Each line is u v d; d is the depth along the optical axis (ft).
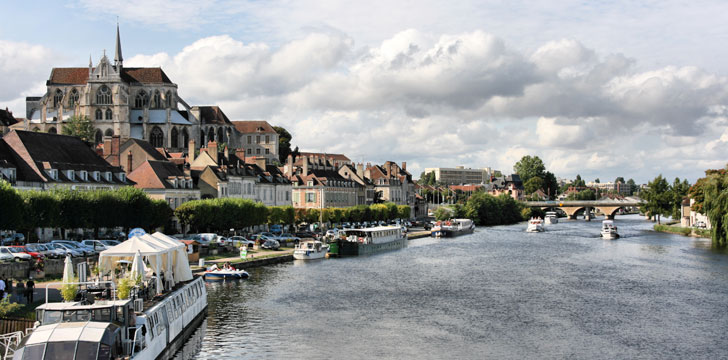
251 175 521.65
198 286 218.79
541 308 244.22
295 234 493.36
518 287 289.53
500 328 213.87
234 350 185.98
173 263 211.20
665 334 208.13
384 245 456.86
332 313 232.73
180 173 450.71
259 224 445.37
